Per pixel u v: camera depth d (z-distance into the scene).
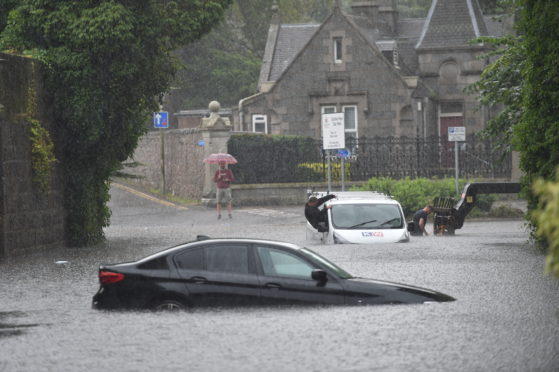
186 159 124.75
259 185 119.06
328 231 67.75
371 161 122.69
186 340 29.84
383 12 163.50
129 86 76.62
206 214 109.88
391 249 62.31
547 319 33.91
